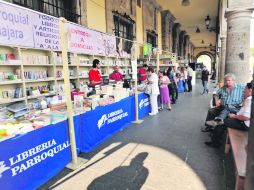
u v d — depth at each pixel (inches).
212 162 124.3
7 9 160.4
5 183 85.5
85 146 139.3
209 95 423.5
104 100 165.6
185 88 499.8
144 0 449.7
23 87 179.0
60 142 116.3
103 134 161.9
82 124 136.6
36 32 186.7
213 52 1374.3
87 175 111.8
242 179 80.2
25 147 94.3
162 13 579.8
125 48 374.3
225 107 167.6
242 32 179.6
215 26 773.9
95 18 281.1
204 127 193.9
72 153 122.7
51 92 206.4
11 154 87.8
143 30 451.8
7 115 124.3
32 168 98.2
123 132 182.4
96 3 282.7
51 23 202.7
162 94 278.4
